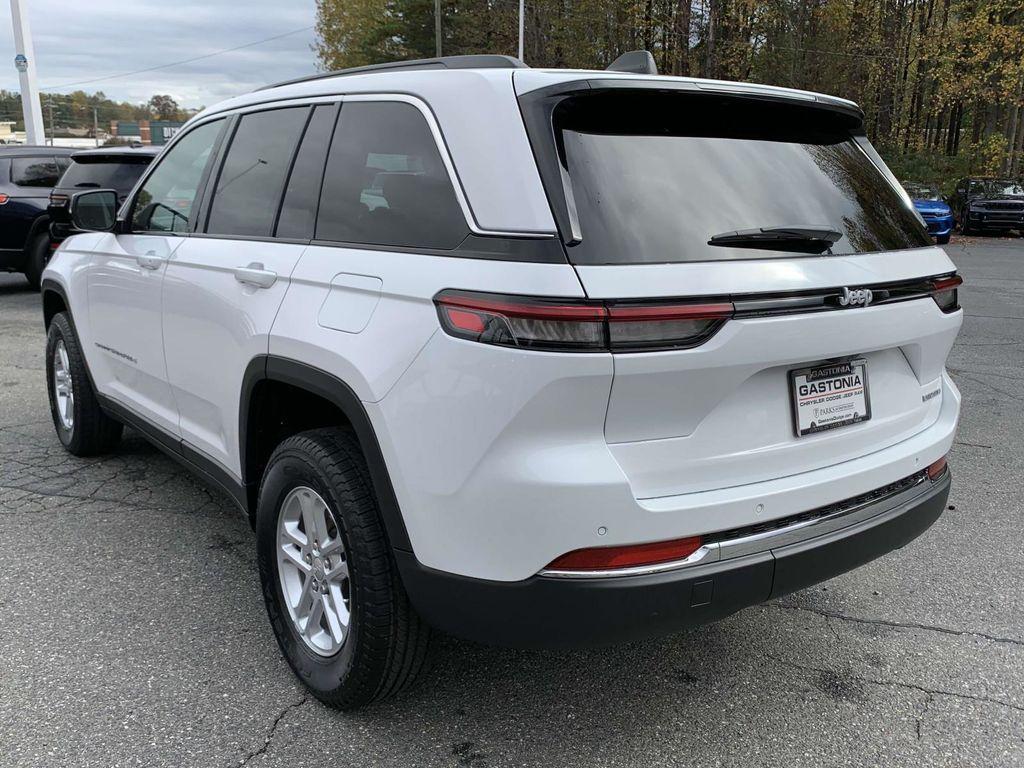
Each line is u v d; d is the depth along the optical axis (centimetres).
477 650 292
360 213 244
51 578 336
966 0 2912
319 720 250
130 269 365
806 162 246
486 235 200
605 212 195
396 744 240
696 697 266
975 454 504
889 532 240
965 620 315
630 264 190
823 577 226
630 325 186
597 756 237
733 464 211
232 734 242
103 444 471
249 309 272
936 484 266
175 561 353
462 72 224
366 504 230
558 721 252
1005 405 612
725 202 215
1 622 301
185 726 245
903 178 3014
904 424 259
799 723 253
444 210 214
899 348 252
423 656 237
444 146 218
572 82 206
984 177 2714
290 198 277
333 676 246
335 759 232
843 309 220
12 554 357
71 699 257
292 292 254
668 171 213
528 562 195
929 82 3450
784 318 206
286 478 255
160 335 344
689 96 221
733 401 209
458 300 198
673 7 2839
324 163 266
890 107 3262
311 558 257
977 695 268
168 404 354
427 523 208
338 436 246
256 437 285
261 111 311
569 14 3022
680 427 201
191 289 311
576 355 183
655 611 198
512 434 191
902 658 290
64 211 480
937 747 243
